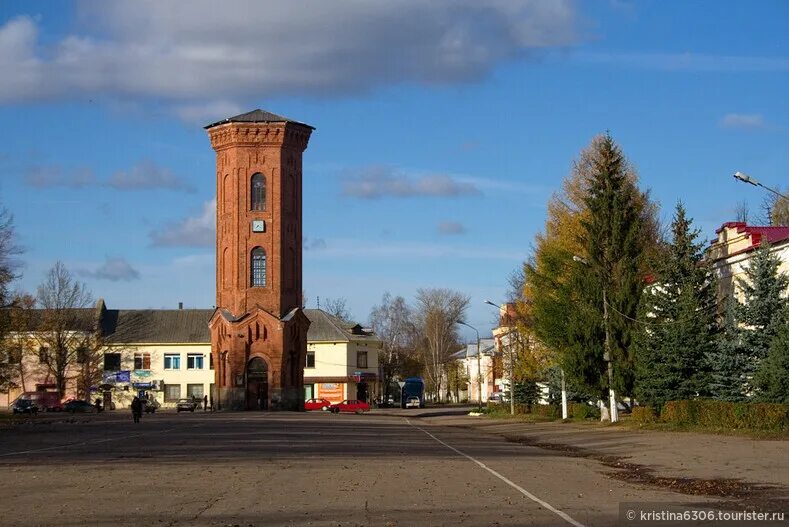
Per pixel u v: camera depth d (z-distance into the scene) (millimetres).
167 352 110500
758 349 40562
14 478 22344
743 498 17938
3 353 79000
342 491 19266
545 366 66812
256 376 89625
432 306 145000
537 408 72688
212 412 87250
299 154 93062
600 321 51312
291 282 91625
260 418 70375
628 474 23906
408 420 74062
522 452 34031
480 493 18891
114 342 109812
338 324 117625
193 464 26516
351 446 36062
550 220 62750
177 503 17234
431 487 20172
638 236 52562
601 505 16719
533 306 56719
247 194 90500
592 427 49781
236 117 91375
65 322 104250
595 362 51688
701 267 47062
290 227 91750
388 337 150000
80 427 54281
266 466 25844
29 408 88062
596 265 52156
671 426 42000
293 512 15859
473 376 162875
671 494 18734
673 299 46156
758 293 41469
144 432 47281
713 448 30734
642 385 45938
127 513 15844
